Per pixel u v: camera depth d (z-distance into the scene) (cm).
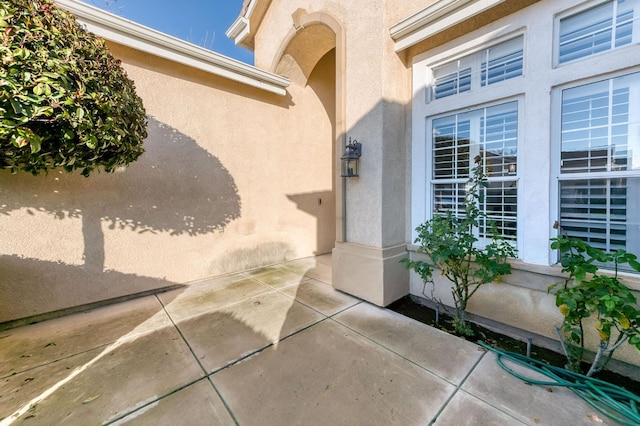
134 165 479
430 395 243
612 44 279
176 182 529
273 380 265
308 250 777
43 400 241
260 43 730
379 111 422
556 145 311
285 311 420
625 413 214
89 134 273
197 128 551
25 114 225
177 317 404
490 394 242
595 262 296
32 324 388
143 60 477
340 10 482
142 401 240
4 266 374
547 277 313
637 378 264
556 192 313
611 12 278
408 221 462
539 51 313
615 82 276
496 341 337
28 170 322
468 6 344
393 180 442
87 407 233
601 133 286
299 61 678
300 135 742
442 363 288
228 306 441
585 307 246
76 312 427
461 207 401
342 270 493
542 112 313
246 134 629
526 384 254
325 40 621
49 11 262
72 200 423
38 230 397
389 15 420
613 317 230
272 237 691
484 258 323
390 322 382
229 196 609
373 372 275
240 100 615
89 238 439
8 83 213
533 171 323
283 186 709
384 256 427
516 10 328
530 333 331
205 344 329
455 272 357
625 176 271
